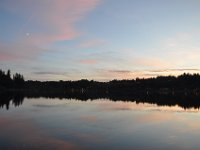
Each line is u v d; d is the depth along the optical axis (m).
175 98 92.44
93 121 31.36
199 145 19.50
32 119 32.47
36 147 18.41
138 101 73.31
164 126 27.92
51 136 22.17
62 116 35.94
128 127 27.16
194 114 39.44
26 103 60.72
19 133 23.22
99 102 68.00
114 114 39.12
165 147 18.88
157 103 64.19
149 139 21.34
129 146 19.06
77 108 48.81
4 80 173.50
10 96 95.19
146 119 33.59
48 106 52.62
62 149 18.06
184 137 22.20
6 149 17.73
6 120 31.28
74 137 21.89
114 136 22.45
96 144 19.58
